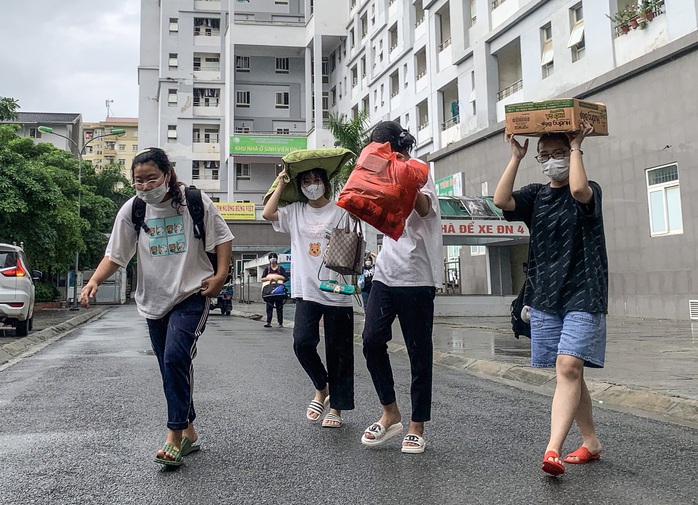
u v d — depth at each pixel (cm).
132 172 369
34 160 2819
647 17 1702
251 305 3291
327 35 4869
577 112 333
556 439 331
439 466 362
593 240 345
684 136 1570
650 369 700
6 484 333
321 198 485
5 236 2338
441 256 407
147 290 385
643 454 387
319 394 495
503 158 2339
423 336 396
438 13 3025
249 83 5528
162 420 489
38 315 2297
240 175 5475
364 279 1270
